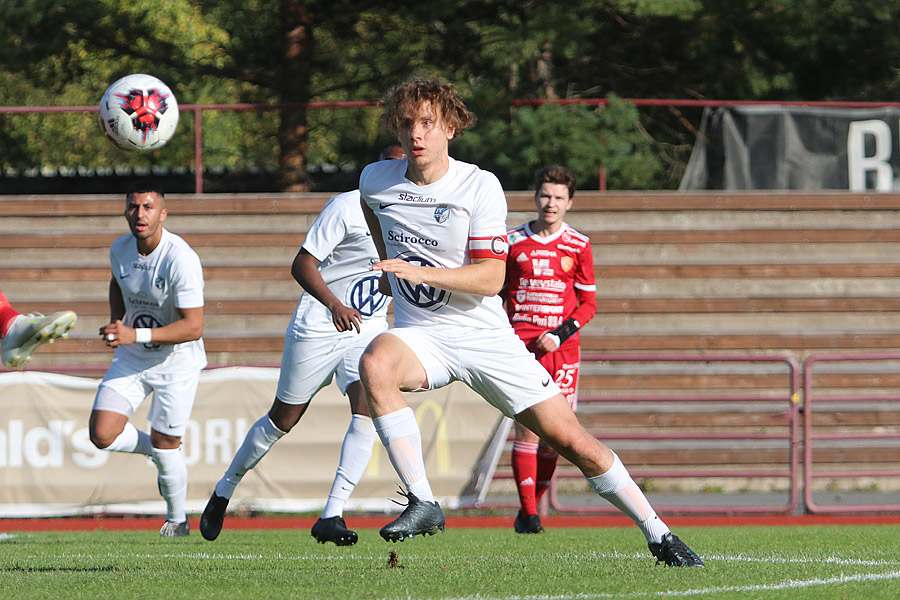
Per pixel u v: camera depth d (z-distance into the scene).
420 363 13.92
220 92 71.81
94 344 43.53
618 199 46.59
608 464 14.88
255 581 14.66
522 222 46.19
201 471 32.50
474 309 14.12
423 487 13.46
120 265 23.95
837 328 44.84
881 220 46.56
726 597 13.02
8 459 32.12
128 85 28.55
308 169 62.44
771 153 46.88
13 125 63.94
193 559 19.19
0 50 54.84
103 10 56.25
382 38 59.00
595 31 55.69
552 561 18.36
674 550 15.45
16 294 44.50
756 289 45.47
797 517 33.88
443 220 13.97
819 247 46.16
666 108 61.47
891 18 58.53
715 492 41.22
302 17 57.41
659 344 44.09
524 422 14.41
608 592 13.35
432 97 13.54
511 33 52.00
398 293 14.38
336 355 19.86
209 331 43.66
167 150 81.56
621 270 45.25
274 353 43.38
